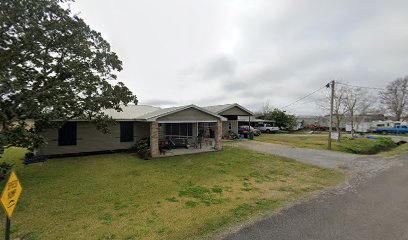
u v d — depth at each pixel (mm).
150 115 14352
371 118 52312
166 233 4500
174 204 6133
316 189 7551
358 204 6090
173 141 16500
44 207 5902
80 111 10453
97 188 7535
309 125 50031
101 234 4465
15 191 3746
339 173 9906
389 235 4348
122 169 10297
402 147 21922
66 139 13602
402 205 6000
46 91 8672
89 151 14406
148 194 6977
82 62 10297
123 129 15805
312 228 4664
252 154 14625
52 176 9031
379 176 9367
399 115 50062
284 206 5977
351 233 4438
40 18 8797
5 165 7605
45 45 9148
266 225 4828
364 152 19062
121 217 5289
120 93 11445
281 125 43031
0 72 7242
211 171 10047
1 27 7848
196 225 4859
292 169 10648
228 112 24859
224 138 25359
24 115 8289
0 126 7922
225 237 4324
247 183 8250
